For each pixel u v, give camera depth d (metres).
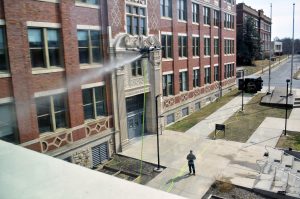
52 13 13.42
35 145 12.83
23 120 12.20
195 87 29.30
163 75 23.53
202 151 18.09
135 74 19.53
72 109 14.70
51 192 1.40
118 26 17.31
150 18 20.64
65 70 14.12
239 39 73.06
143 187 1.40
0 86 11.54
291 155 17.25
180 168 15.66
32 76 12.61
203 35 30.05
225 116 27.09
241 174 14.67
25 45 12.23
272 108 30.23
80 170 1.64
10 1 11.62
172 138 20.83
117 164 16.58
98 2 15.95
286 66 77.69
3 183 1.54
